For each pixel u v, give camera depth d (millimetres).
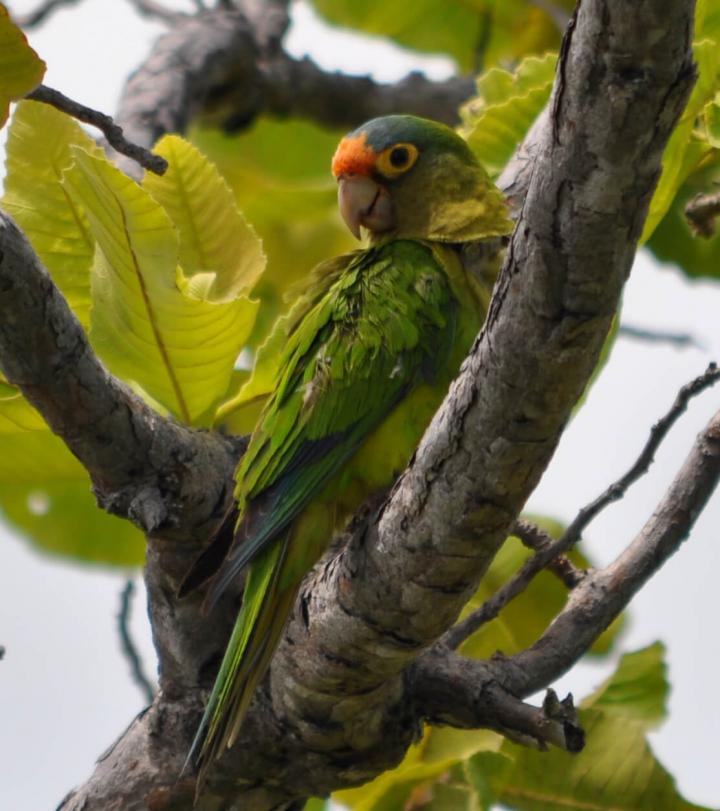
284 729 8641
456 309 9250
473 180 10258
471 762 10117
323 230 15125
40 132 8836
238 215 9492
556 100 5512
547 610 11648
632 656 10695
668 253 12898
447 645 8914
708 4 9906
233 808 9117
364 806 10344
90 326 8688
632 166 5520
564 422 6559
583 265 5852
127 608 10125
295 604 8484
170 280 8242
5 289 7227
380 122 10625
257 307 8484
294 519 8836
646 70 5238
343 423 9000
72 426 7930
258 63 14828
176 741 9062
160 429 8227
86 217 8797
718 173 11078
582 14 5258
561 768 10141
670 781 10094
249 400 9609
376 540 7430
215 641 8938
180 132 13406
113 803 9094
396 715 8633
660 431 8594
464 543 7102
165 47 14227
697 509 9227
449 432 6738
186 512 8438
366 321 9141
